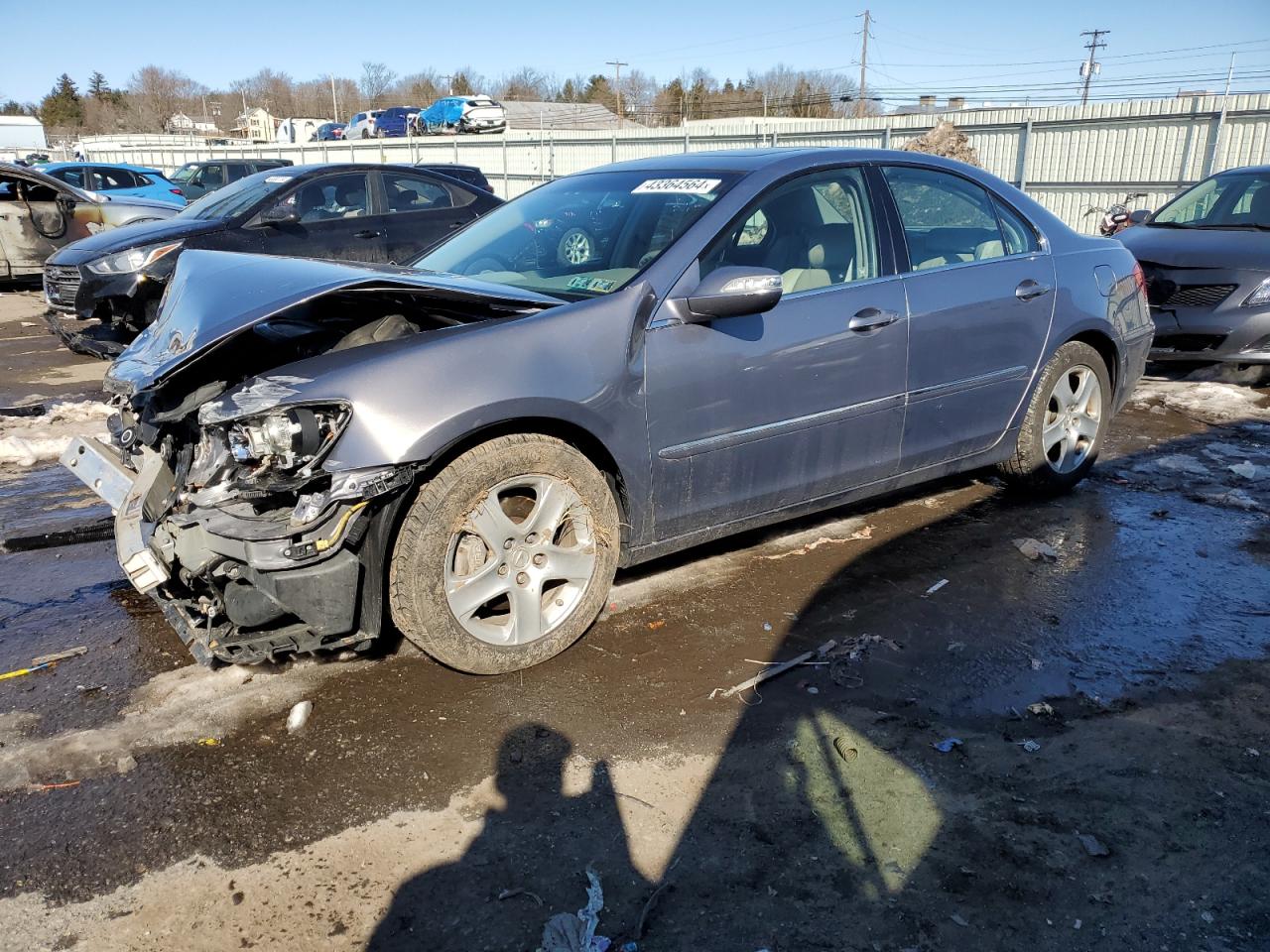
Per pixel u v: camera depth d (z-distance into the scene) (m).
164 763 2.71
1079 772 2.66
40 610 3.68
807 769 2.67
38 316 11.41
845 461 3.87
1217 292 7.10
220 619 2.94
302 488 2.69
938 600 3.73
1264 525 4.54
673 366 3.27
